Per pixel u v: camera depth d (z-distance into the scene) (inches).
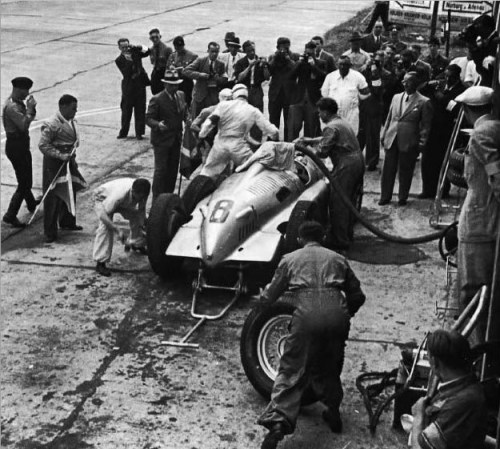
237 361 270.4
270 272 320.8
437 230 391.2
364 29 981.2
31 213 412.8
